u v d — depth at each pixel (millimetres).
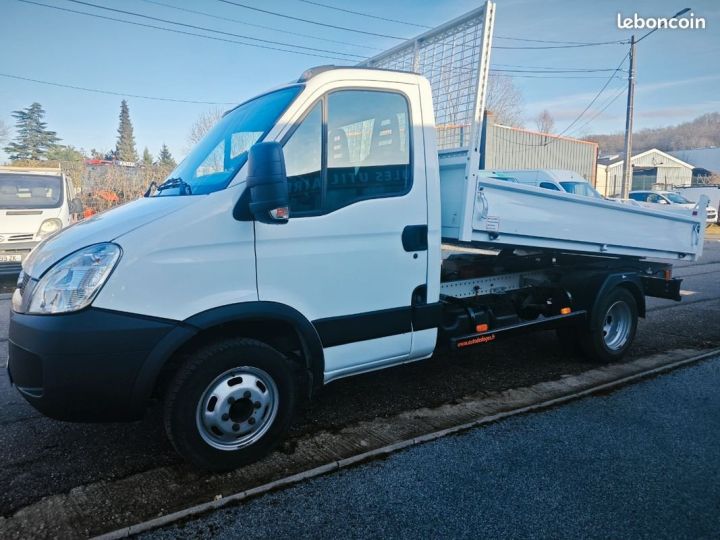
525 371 5270
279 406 3434
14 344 2994
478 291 5039
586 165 28219
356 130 3662
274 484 3154
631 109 24859
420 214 3973
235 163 3371
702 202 6195
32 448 3627
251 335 3508
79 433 3855
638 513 2891
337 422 4039
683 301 8852
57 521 2809
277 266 3348
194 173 3707
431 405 4375
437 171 4059
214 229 3129
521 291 5332
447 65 4402
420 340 4078
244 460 3324
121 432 3867
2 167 11352
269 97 3768
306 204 3455
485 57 3975
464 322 4578
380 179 3779
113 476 3260
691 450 3592
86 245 2988
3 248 10422
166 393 3133
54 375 2805
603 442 3701
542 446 3641
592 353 5418
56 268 2939
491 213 4238
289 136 3379
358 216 3660
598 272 5410
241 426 3289
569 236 4828
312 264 3484
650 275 6156
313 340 3525
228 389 3227
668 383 4887
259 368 3328
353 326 3707
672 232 5844
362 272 3715
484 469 3336
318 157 3500
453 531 2736
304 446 3650
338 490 3104
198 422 3146
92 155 31984
